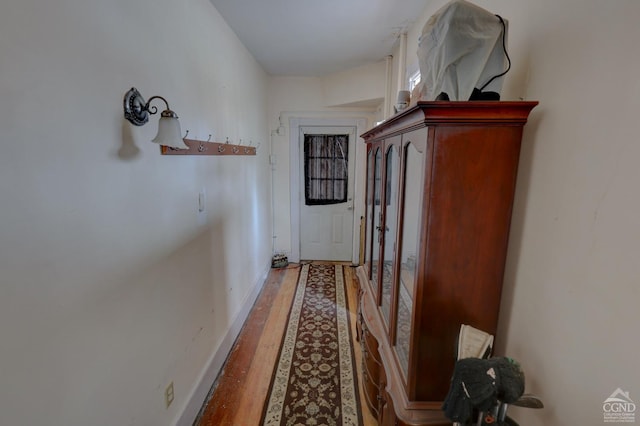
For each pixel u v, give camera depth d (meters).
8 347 0.72
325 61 3.15
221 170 2.12
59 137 0.84
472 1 1.42
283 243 4.20
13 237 0.72
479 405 0.75
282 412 1.71
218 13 2.06
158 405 1.34
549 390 0.91
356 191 4.05
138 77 1.18
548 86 0.90
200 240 1.78
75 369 0.90
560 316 0.86
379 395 1.45
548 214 0.90
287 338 2.43
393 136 1.39
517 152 0.96
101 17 0.98
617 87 0.68
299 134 3.97
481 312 1.07
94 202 0.97
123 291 1.11
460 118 0.93
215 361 1.98
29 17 0.75
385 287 1.60
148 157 1.25
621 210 0.67
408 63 2.42
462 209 0.99
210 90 1.94
